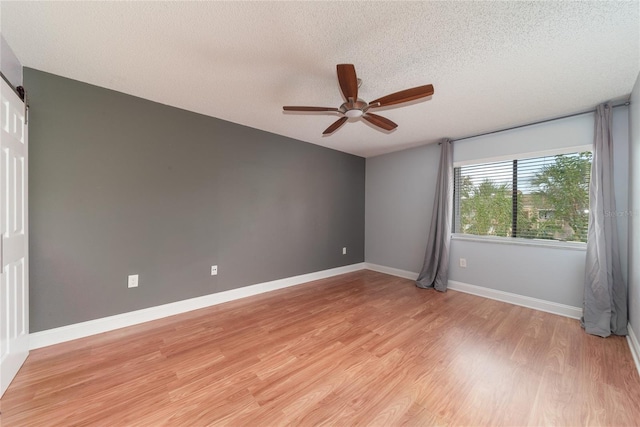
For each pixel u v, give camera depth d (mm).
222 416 1384
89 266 2227
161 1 1335
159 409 1426
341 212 4492
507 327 2471
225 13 1416
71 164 2143
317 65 1906
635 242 2098
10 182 1620
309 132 3490
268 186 3490
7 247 1576
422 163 4062
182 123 2734
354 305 3014
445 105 2512
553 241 2908
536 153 2959
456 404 1485
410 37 1591
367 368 1818
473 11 1374
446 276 3590
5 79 1552
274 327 2443
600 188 2416
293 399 1517
